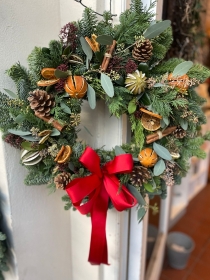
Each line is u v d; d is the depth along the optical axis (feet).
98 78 1.98
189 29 3.24
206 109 6.61
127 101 2.00
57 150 1.96
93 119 2.46
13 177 2.31
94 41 1.88
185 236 5.59
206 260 5.54
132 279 3.29
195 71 1.98
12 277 2.76
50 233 2.89
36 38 2.16
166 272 5.25
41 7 2.14
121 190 2.09
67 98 1.96
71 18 2.24
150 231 4.92
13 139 2.02
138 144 2.09
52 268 3.06
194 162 6.86
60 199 2.87
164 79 1.90
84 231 3.01
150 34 1.84
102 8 2.12
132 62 1.86
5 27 1.96
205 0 3.66
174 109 1.99
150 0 2.17
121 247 2.92
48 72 1.84
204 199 7.68
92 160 2.01
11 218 2.43
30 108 1.94
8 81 2.08
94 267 3.07
